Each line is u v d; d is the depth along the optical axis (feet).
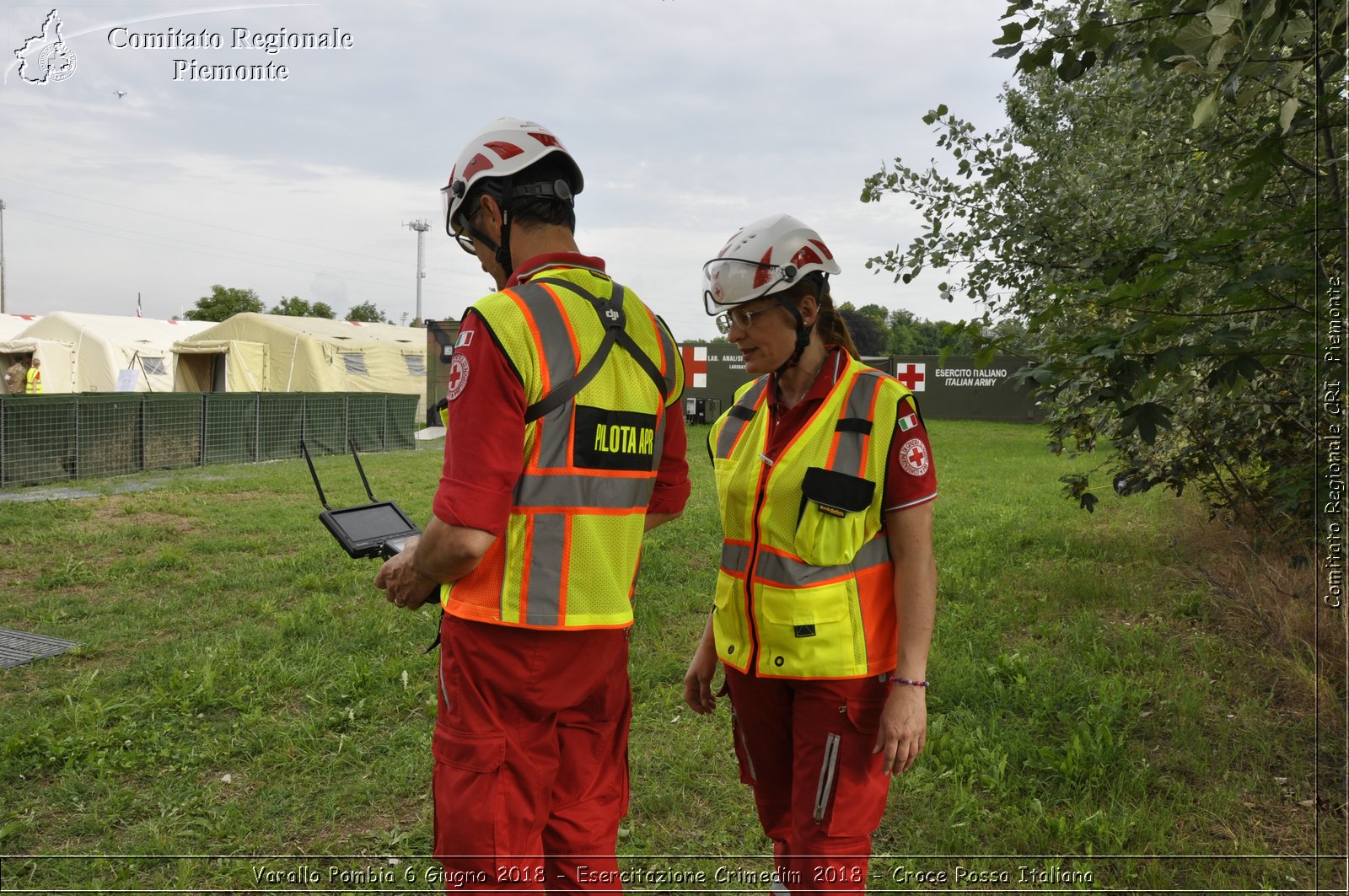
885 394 6.18
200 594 20.18
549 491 5.53
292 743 11.95
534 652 5.53
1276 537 17.12
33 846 9.68
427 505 33.55
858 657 6.15
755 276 6.09
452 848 5.56
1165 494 30.09
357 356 74.74
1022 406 82.84
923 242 18.26
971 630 16.47
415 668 14.64
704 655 7.57
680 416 6.75
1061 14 12.93
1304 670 12.37
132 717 12.80
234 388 68.95
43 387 66.90
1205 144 13.11
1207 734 11.80
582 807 6.03
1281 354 10.44
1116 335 10.33
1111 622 17.10
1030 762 10.96
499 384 5.31
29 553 24.48
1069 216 17.20
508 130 6.11
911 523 6.09
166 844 9.62
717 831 9.93
